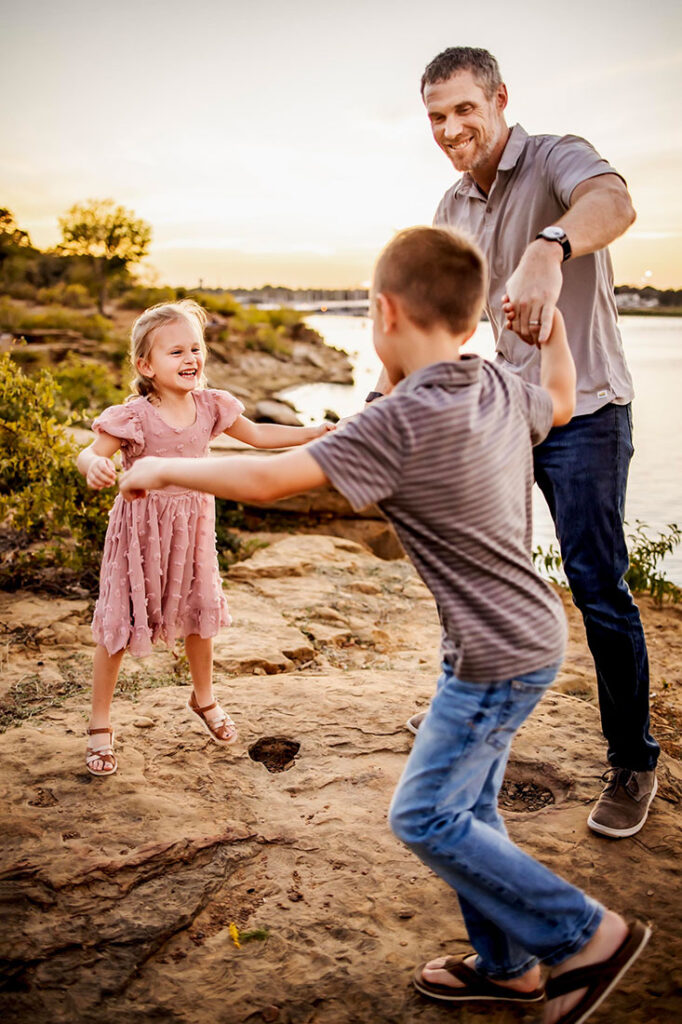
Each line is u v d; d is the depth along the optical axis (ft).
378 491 5.41
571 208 8.09
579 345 8.84
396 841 8.59
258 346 141.38
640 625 8.89
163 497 9.37
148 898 7.67
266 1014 6.61
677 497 26.45
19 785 9.16
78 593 15.57
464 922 7.06
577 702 11.59
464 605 5.64
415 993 6.81
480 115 8.84
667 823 8.91
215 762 9.83
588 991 5.73
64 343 105.50
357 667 13.46
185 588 9.81
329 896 7.84
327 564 18.56
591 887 7.90
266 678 12.10
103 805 8.87
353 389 115.44
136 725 10.53
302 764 9.87
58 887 7.67
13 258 147.43
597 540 8.82
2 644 13.25
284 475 5.39
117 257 148.66
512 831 8.73
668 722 12.23
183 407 9.74
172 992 6.80
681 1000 6.72
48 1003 6.64
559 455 8.95
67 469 16.49
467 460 5.44
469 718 5.73
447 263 5.68
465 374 5.58
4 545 17.46
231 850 8.36
